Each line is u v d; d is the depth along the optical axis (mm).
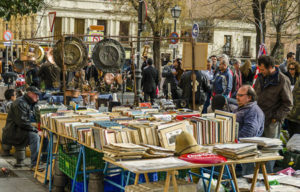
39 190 7176
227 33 39812
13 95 9883
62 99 11828
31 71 14828
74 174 6367
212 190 6070
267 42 24578
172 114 7191
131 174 6336
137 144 5477
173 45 20359
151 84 16250
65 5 39938
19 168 8586
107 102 11727
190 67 8836
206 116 6512
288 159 8039
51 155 7199
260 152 5195
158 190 4855
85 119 6793
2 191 7047
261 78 7668
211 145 5898
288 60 10617
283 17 16406
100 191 6094
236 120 6574
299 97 8734
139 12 12156
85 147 6074
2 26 40688
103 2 40562
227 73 10039
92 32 18297
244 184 5988
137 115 7227
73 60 9398
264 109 7590
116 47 9758
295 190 5430
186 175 6602
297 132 8859
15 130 8453
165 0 26484
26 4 12469
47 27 38656
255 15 15914
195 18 24203
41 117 7629
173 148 5582
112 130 5414
